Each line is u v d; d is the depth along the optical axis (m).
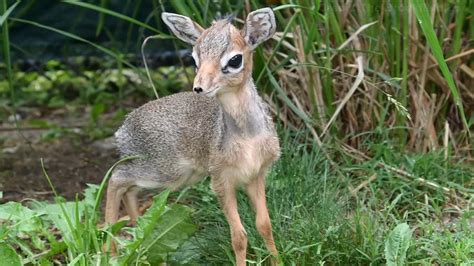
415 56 10.02
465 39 10.21
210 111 8.00
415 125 10.11
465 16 10.12
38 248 8.31
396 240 7.73
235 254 7.89
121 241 7.83
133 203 8.96
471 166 9.94
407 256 7.93
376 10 9.75
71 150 11.86
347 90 10.10
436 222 8.74
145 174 8.60
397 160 9.75
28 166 11.31
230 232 8.29
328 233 8.05
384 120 10.12
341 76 10.12
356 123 10.23
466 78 10.34
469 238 7.99
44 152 11.80
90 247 7.87
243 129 7.60
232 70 7.23
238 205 8.72
